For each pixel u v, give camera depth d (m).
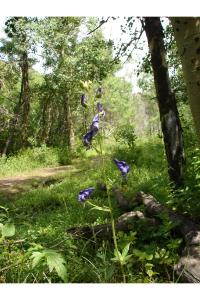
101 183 7.87
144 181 8.59
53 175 16.36
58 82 20.30
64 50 20.48
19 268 3.79
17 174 18.16
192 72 4.04
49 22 17.23
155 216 4.73
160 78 6.87
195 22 3.95
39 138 28.38
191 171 6.18
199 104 4.05
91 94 2.88
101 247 4.35
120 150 15.04
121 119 46.28
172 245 3.70
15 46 20.22
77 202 8.45
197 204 4.70
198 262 3.38
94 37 15.05
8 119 23.84
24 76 24.42
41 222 6.93
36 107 30.77
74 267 3.89
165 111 6.85
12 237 5.04
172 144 6.79
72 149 23.75
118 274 3.73
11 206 9.44
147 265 3.57
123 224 4.58
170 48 8.48
